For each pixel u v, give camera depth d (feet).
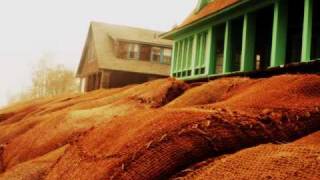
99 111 25.52
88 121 23.76
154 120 13.44
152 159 11.12
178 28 54.85
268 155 9.35
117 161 11.70
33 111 41.16
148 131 12.53
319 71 20.76
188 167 10.86
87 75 121.49
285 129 12.63
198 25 49.93
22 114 41.60
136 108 25.04
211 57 47.14
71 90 171.63
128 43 110.32
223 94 21.18
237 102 15.83
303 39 29.48
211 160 10.79
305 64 21.71
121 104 26.89
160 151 11.25
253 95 16.55
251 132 12.06
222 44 51.80
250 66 38.91
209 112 13.12
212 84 22.85
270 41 46.06
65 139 22.03
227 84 22.09
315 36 40.01
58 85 169.78
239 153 10.06
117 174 11.15
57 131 23.18
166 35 60.85
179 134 11.61
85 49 124.16
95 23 119.24
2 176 18.47
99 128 16.80
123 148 12.39
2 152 25.99
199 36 51.60
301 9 37.24
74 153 15.80
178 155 11.05
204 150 11.27
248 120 12.55
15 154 23.82
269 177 8.29
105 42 112.88
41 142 22.85
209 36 47.39
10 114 45.37
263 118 12.89
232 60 49.16
